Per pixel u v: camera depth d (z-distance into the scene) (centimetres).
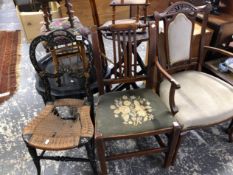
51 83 167
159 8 282
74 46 156
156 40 137
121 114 131
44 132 125
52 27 161
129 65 142
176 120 128
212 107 133
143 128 123
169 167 152
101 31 146
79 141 119
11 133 179
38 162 137
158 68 139
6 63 272
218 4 196
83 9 302
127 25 129
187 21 147
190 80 155
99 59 135
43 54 277
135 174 148
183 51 155
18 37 334
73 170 152
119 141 171
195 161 155
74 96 162
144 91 150
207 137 172
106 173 141
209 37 187
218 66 188
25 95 219
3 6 468
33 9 314
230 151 161
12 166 155
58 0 160
